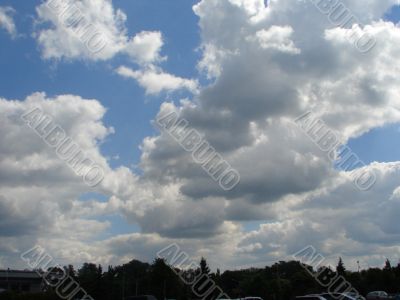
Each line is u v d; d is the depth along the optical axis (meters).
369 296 63.94
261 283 99.62
